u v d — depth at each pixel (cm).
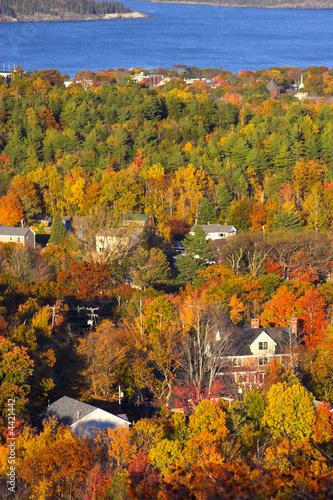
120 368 16762
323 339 19938
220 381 16000
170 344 17225
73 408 14200
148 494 4619
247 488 5003
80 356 16788
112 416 13900
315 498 4975
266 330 18475
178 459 11444
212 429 12631
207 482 7275
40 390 15075
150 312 19462
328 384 17000
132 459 11488
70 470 10956
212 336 17488
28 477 10994
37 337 17912
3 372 13888
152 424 12650
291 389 13562
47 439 12019
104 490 10150
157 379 16862
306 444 12162
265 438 12938
